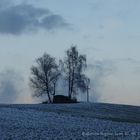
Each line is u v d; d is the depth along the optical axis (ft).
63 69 395.55
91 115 208.95
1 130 141.79
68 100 339.98
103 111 235.61
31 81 388.16
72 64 395.96
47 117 182.80
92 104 273.95
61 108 235.20
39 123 161.79
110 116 212.43
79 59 398.42
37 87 388.57
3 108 216.54
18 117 177.58
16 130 142.41
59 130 145.79
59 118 181.68
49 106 245.65
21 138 127.65
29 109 217.15
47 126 154.71
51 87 389.39
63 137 131.44
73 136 134.31
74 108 240.12
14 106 238.07
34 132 139.64
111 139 132.16
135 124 180.75
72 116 194.80
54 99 341.41
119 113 231.71
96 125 164.35
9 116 179.52
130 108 261.24
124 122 187.83
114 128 157.89
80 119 183.32
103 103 285.43
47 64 391.24
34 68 390.42
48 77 390.63
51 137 130.82
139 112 242.58
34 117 180.55
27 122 163.02
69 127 153.99
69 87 391.45
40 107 235.20
